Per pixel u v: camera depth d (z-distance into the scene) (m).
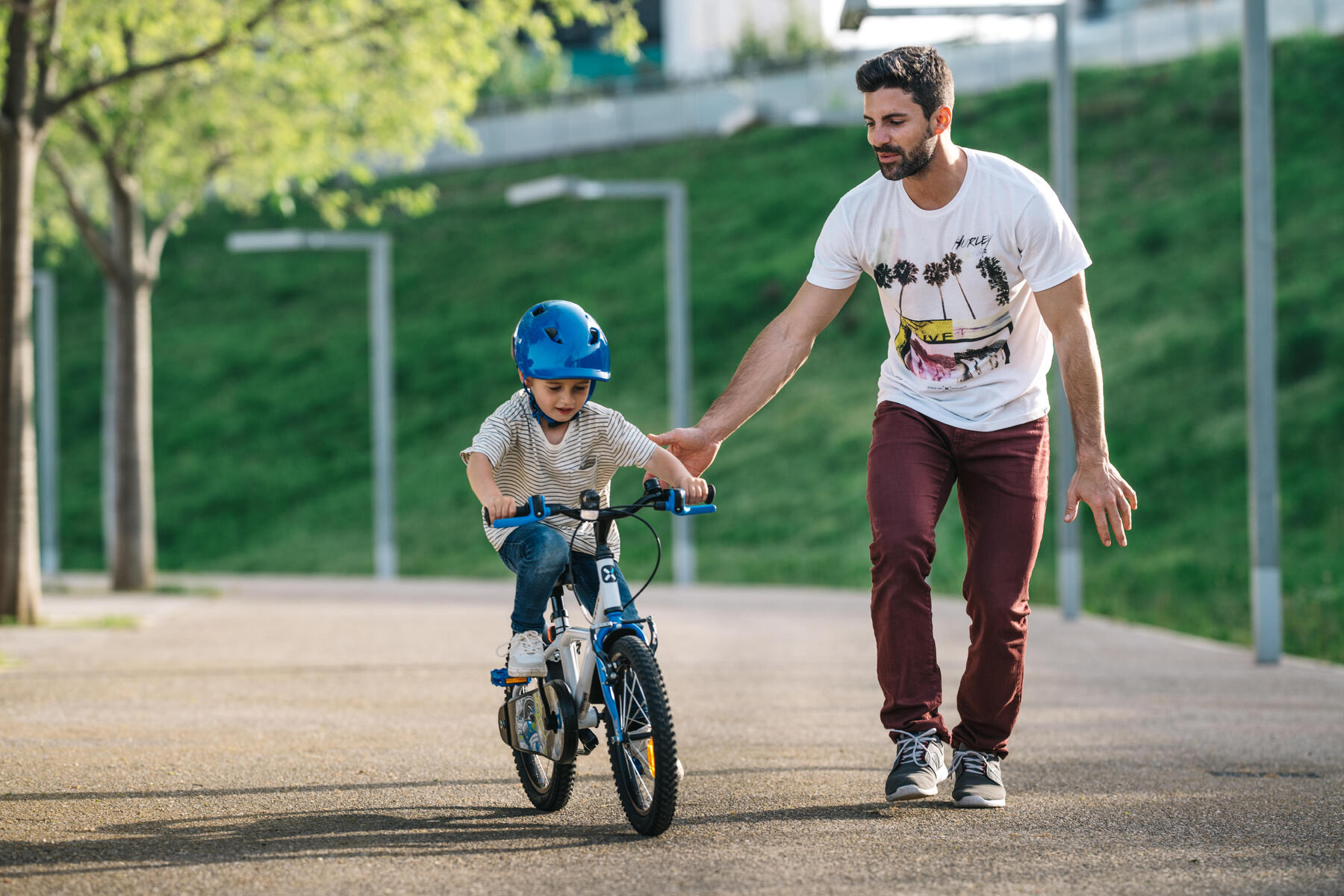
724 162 138.50
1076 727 22.66
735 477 95.38
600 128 157.12
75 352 136.38
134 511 61.06
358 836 14.23
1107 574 65.62
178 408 125.56
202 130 57.78
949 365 15.70
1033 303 15.75
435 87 55.09
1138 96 115.75
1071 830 14.56
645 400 107.69
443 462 110.25
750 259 121.00
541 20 52.88
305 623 44.09
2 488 40.88
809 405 101.56
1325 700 26.88
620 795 14.47
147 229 143.75
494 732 21.38
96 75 53.41
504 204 143.25
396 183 154.88
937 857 13.34
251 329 134.50
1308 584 56.91
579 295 123.81
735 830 14.55
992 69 134.12
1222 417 78.75
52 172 63.16
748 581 80.25
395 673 29.94
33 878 12.45
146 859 13.16
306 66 51.44
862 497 89.25
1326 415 73.69
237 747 19.75
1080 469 15.55
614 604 14.52
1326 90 102.94
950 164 15.06
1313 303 82.38
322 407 121.50
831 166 130.75
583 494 14.24
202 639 37.97
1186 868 12.97
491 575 91.12
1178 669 32.78
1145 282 94.00
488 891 12.10
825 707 24.95
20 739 20.23
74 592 59.16
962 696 16.05
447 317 128.00
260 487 113.25
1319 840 14.20
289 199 62.22
